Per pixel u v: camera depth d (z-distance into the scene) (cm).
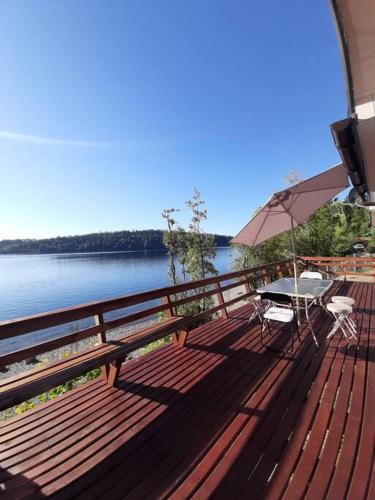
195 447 190
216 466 173
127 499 152
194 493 154
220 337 402
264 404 236
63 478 167
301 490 151
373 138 147
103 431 209
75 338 245
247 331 425
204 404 241
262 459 176
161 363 324
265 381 275
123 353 251
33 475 169
